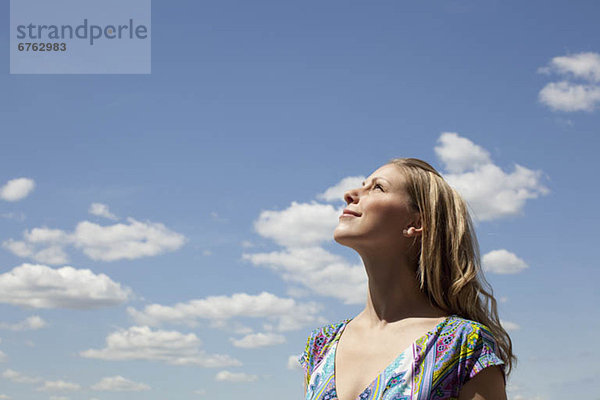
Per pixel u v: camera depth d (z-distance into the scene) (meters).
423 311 2.66
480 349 2.42
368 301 2.80
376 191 2.78
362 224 2.72
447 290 2.65
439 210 2.71
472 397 2.36
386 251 2.71
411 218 2.73
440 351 2.42
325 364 2.69
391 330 2.62
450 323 2.51
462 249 2.68
